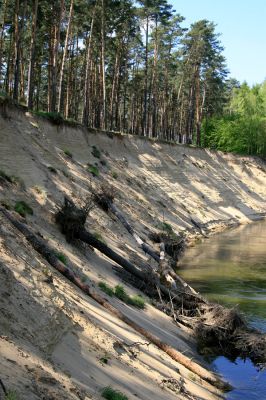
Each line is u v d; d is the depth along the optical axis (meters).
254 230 48.88
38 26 49.47
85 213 19.98
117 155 45.19
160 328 16.34
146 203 39.62
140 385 10.81
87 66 47.09
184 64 78.81
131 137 50.75
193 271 28.86
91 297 14.54
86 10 48.94
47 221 19.45
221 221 52.28
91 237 19.58
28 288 11.16
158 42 68.81
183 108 90.94
